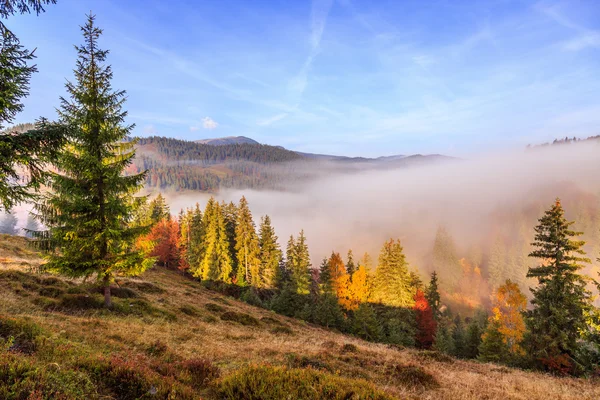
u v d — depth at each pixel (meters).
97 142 15.02
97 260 15.88
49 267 15.05
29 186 9.12
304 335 22.84
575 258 21.62
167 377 6.79
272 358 11.77
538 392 11.50
